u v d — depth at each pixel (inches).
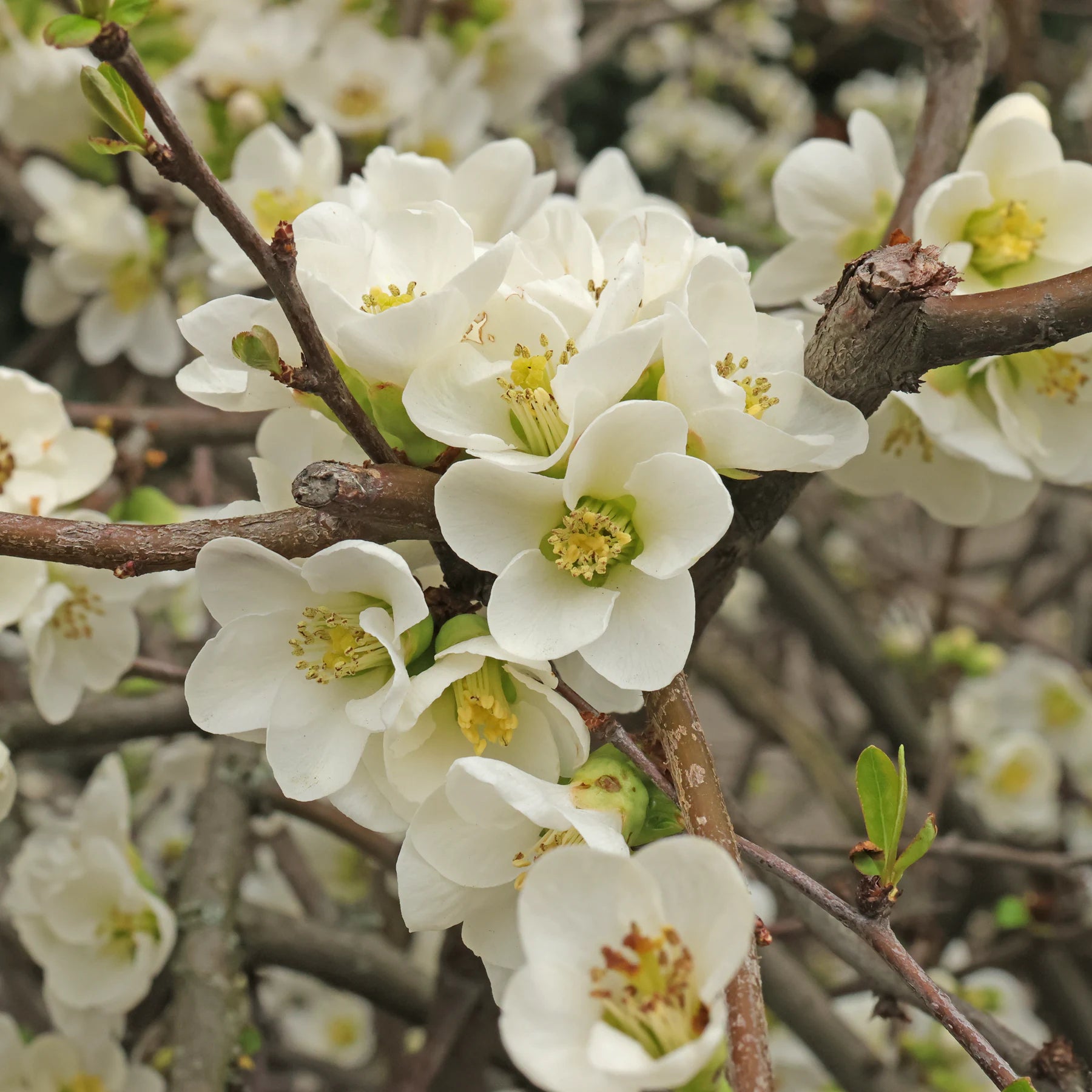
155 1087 31.8
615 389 26.3
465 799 26.1
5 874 46.2
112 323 43.9
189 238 45.0
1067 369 29.7
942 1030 40.7
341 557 26.1
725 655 51.6
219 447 38.3
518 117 46.9
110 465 30.6
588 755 26.6
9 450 30.3
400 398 26.8
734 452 26.7
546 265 27.2
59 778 53.3
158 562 26.4
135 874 32.1
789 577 52.8
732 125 80.3
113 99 25.7
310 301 26.6
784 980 35.0
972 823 47.4
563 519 26.6
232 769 33.3
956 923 47.4
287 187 33.0
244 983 32.4
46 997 32.2
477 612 27.0
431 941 46.8
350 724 26.7
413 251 27.2
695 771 26.0
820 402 27.1
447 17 42.6
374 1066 51.2
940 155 30.5
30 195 49.5
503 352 27.0
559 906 25.0
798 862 33.9
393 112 38.8
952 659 52.5
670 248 27.4
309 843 50.5
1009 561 71.7
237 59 37.6
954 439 29.4
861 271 26.7
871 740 58.7
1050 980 39.7
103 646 30.7
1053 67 62.7
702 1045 24.5
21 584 29.5
